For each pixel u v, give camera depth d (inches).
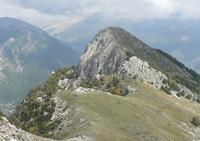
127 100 5625.0
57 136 4431.6
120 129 4338.1
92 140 3705.7
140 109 5349.4
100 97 5329.7
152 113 5482.3
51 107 5324.8
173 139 4783.5
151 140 4323.3
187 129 5718.5
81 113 4601.4
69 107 4965.6
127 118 4771.2
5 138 2402.8
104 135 3907.5
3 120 2691.9
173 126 5369.1
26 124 5649.6
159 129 4751.5
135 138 4205.2
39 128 5059.1
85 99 5088.6
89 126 4094.5
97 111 4758.9
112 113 4803.2
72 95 5354.3
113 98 5423.2
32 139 2667.3
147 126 4677.7
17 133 2578.7
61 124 4714.6
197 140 5310.0
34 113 5821.9
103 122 4379.9
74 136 3786.9
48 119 5137.8
